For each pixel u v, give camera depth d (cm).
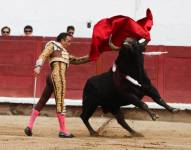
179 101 2156
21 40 2177
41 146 1325
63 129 1513
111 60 2148
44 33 2353
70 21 2350
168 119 2127
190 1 2347
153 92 1532
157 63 2153
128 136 1598
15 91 2177
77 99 2159
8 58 2180
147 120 2114
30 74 2172
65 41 1516
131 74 1521
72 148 1305
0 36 2184
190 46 2158
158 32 2338
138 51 1515
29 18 2358
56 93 1501
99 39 1559
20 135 1543
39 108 1528
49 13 2359
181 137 1614
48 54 1498
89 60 1570
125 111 2120
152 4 2350
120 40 1569
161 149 1341
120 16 1555
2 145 1328
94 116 2114
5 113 2164
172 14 2342
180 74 2156
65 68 1512
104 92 1557
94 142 1412
